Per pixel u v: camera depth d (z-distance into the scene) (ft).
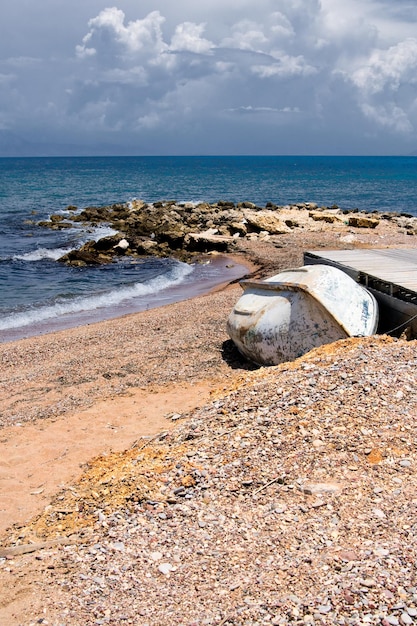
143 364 41.60
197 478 22.68
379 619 14.96
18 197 208.23
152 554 19.10
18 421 33.32
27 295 73.97
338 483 21.21
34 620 16.80
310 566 17.24
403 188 274.77
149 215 132.77
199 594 16.97
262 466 22.79
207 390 35.88
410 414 24.85
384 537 18.03
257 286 40.29
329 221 120.67
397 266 45.14
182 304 63.57
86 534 21.15
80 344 48.96
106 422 32.24
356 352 31.30
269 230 109.70
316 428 24.45
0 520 23.18
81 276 84.89
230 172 451.94
